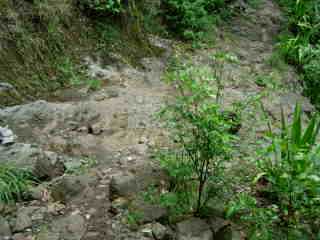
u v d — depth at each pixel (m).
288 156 2.52
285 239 2.51
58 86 5.02
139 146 3.61
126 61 6.00
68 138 3.76
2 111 3.98
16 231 2.46
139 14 7.03
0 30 4.79
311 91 6.88
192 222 2.52
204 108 2.43
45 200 2.78
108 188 2.95
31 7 5.25
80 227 2.51
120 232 2.50
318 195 2.48
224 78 6.05
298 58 7.53
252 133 3.72
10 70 4.69
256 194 2.95
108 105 4.50
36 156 3.09
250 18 9.10
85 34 5.89
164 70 6.15
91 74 5.38
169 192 2.74
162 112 2.69
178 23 7.61
